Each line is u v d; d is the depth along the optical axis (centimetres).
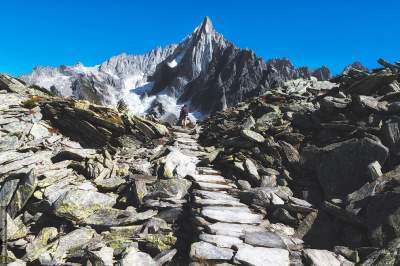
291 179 1620
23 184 1738
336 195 1432
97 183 1842
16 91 2927
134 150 2352
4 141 2144
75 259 1358
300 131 1881
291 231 1352
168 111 19700
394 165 1368
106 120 2391
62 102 2528
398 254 1006
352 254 1136
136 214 1562
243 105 3250
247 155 1891
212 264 1129
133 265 1211
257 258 1118
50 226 1641
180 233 1405
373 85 1847
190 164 1930
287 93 2830
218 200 1506
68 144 2317
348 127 1623
